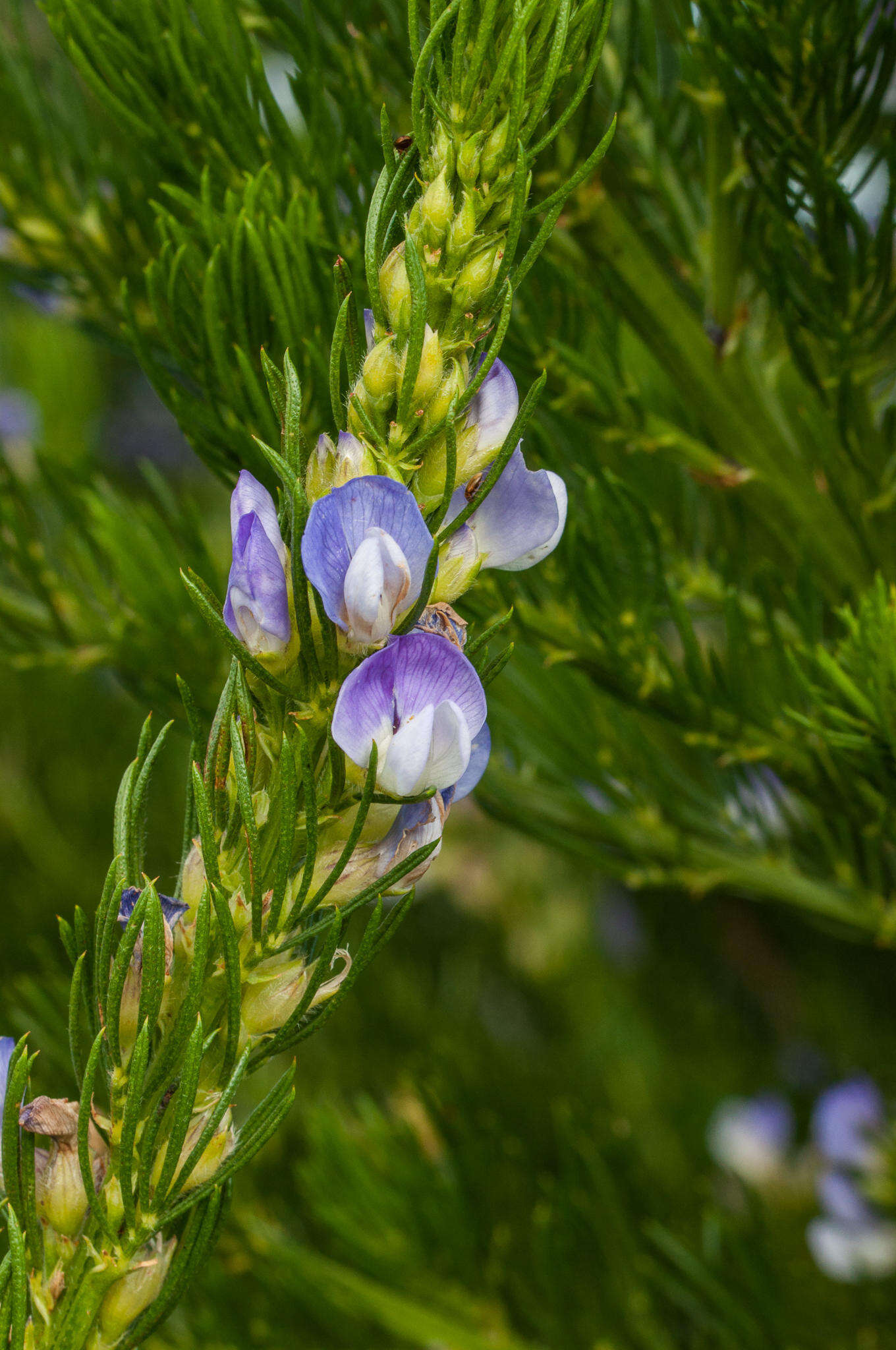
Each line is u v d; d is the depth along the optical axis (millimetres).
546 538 496
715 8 556
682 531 681
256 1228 820
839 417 582
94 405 1604
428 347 483
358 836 482
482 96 489
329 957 485
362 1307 808
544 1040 1439
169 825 1431
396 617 484
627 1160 877
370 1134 843
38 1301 490
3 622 770
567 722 699
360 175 576
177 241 564
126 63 572
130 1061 489
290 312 558
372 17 587
